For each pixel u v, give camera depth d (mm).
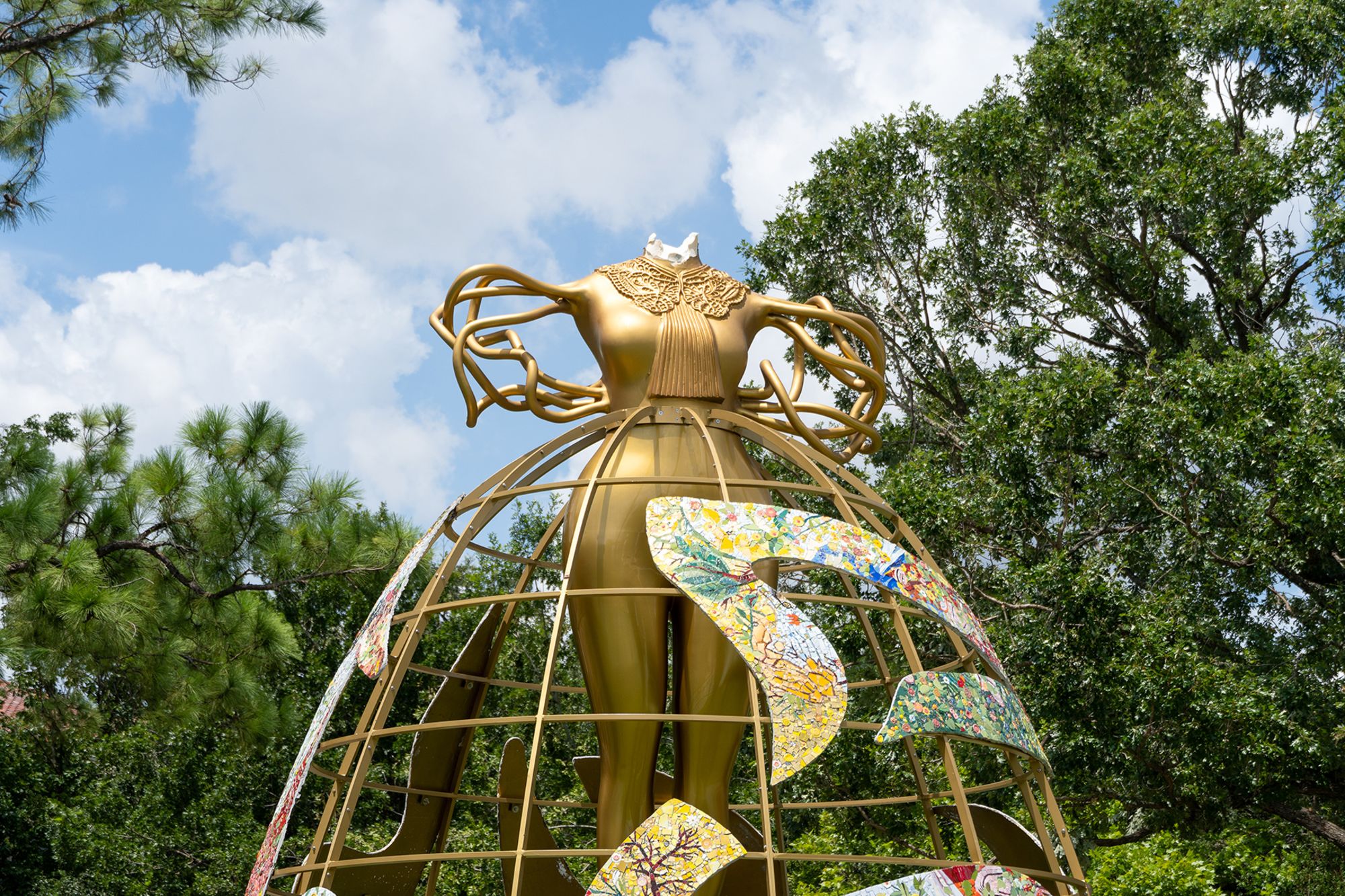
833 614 15273
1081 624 13195
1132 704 12594
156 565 14672
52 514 12719
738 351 7477
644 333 7281
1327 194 15922
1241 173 15773
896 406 19547
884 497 15148
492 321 7445
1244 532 13961
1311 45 17109
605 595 6289
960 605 6656
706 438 6723
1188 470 14227
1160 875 16453
